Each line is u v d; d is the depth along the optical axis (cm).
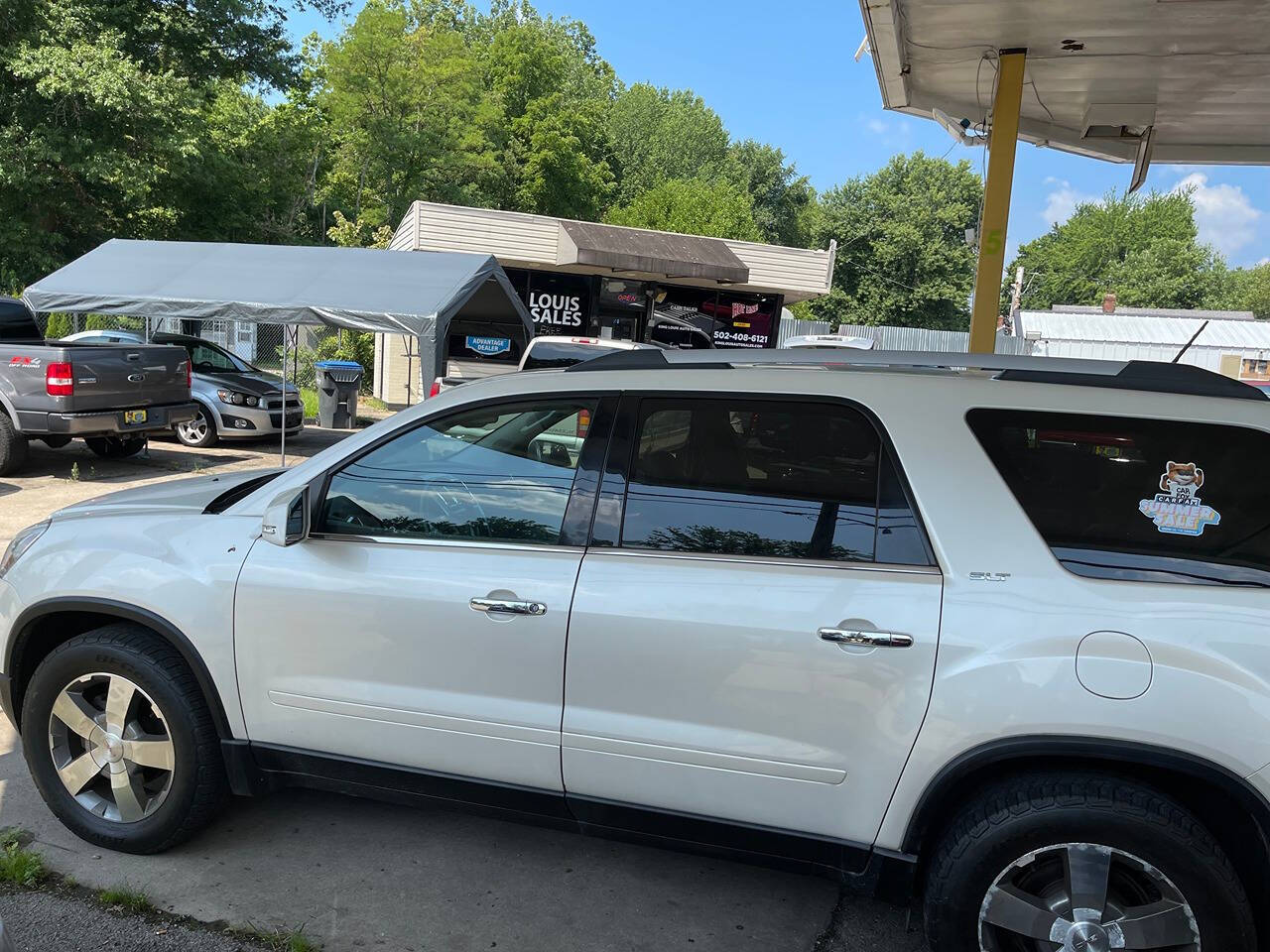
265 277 1065
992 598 239
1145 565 236
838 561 255
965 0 632
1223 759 220
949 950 241
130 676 312
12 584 329
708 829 264
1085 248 7100
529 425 296
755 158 6494
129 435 1162
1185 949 226
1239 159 970
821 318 5700
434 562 288
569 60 6225
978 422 256
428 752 290
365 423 1727
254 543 307
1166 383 256
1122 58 729
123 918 285
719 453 274
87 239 2420
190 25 2328
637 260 1900
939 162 5409
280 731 305
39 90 2000
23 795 363
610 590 267
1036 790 235
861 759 246
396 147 3350
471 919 292
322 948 274
